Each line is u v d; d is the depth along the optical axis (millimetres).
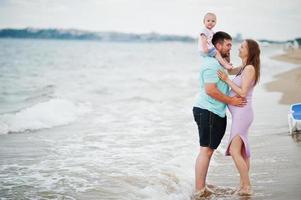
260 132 8492
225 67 5332
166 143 7789
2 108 13312
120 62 42875
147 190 5164
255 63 5246
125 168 6145
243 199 4977
